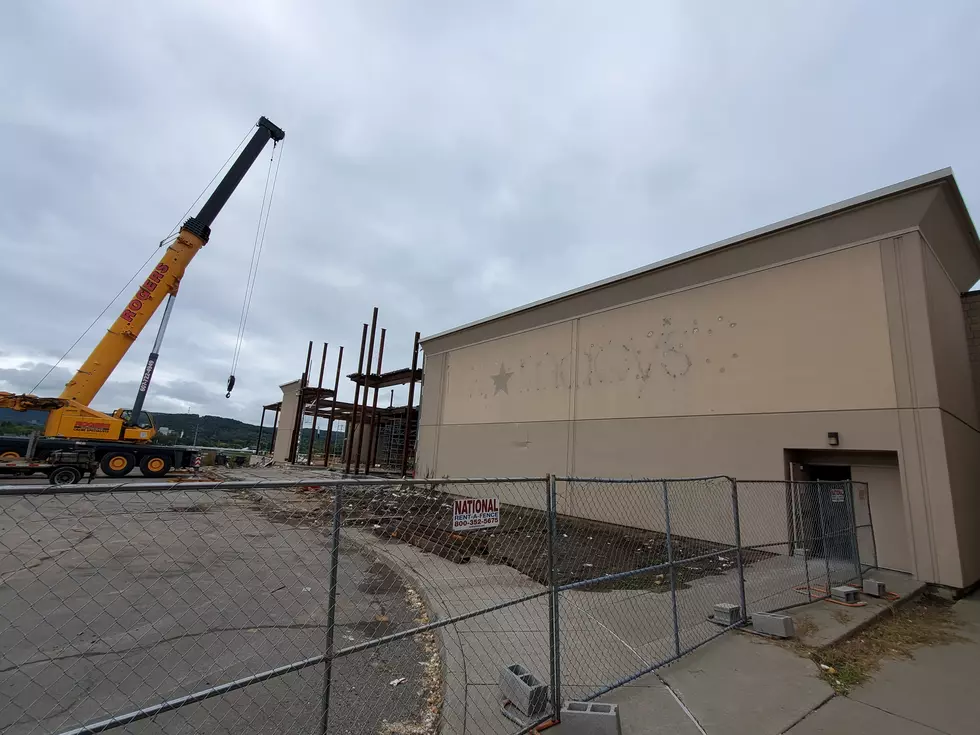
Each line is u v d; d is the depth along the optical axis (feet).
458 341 64.18
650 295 40.86
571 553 29.84
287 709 11.49
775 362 32.27
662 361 39.22
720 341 35.50
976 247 32.91
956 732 11.16
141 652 14.17
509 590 21.61
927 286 26.78
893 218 27.91
